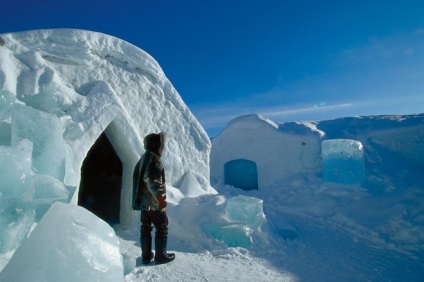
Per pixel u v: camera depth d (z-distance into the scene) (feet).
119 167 27.07
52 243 5.45
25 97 13.32
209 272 10.89
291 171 37.35
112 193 26.53
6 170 7.88
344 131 40.29
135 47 20.59
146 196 10.83
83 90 17.49
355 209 22.65
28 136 9.63
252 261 12.80
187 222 15.79
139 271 10.24
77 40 17.53
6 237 7.66
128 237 14.96
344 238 17.90
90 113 15.64
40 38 16.49
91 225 6.02
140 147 16.78
